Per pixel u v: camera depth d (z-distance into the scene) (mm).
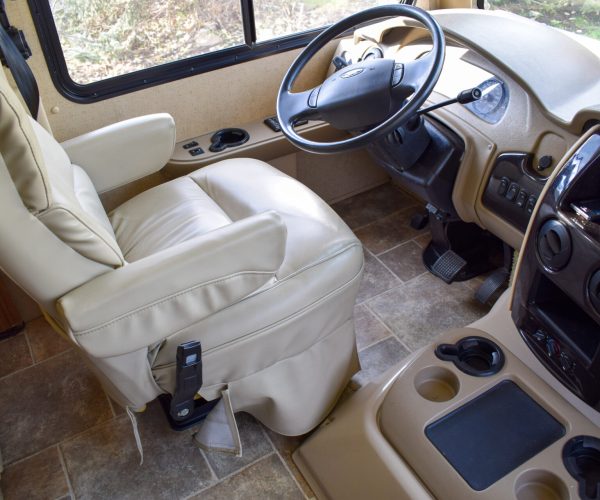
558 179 1084
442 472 1090
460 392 1209
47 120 1524
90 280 940
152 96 1812
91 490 1398
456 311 1813
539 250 1132
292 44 1979
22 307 1862
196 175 1573
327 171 2293
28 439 1533
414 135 1570
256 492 1363
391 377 1322
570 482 1021
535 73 1351
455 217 1772
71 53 1623
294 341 1231
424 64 1221
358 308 1854
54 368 1733
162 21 1714
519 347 1289
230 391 1242
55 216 842
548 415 1150
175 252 974
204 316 1024
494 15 1539
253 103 2023
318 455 1339
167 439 1499
